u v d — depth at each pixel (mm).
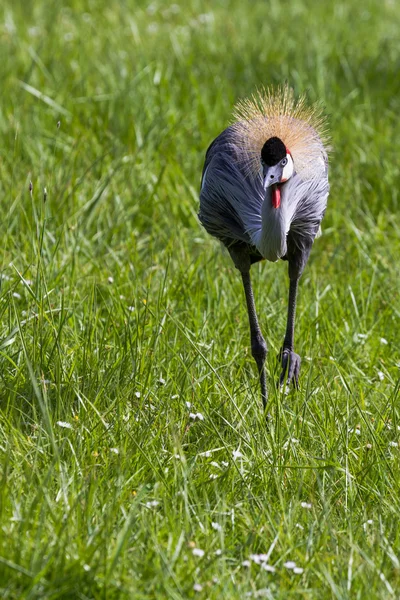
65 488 6824
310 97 16953
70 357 9062
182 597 5996
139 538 6590
